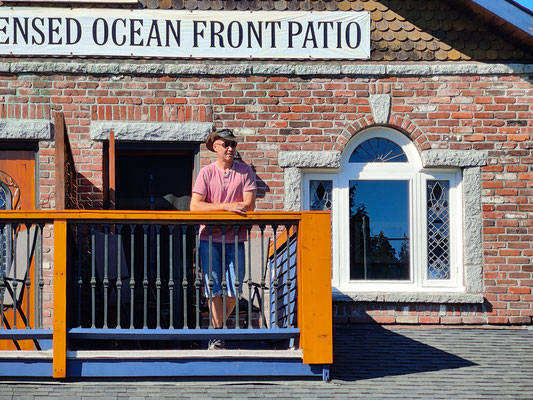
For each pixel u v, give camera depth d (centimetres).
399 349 917
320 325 809
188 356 805
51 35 1032
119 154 1059
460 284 1034
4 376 798
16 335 798
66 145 918
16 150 1031
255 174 1031
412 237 1042
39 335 803
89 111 1030
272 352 810
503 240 1030
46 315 996
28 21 1031
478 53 1054
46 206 1016
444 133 1041
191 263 1045
